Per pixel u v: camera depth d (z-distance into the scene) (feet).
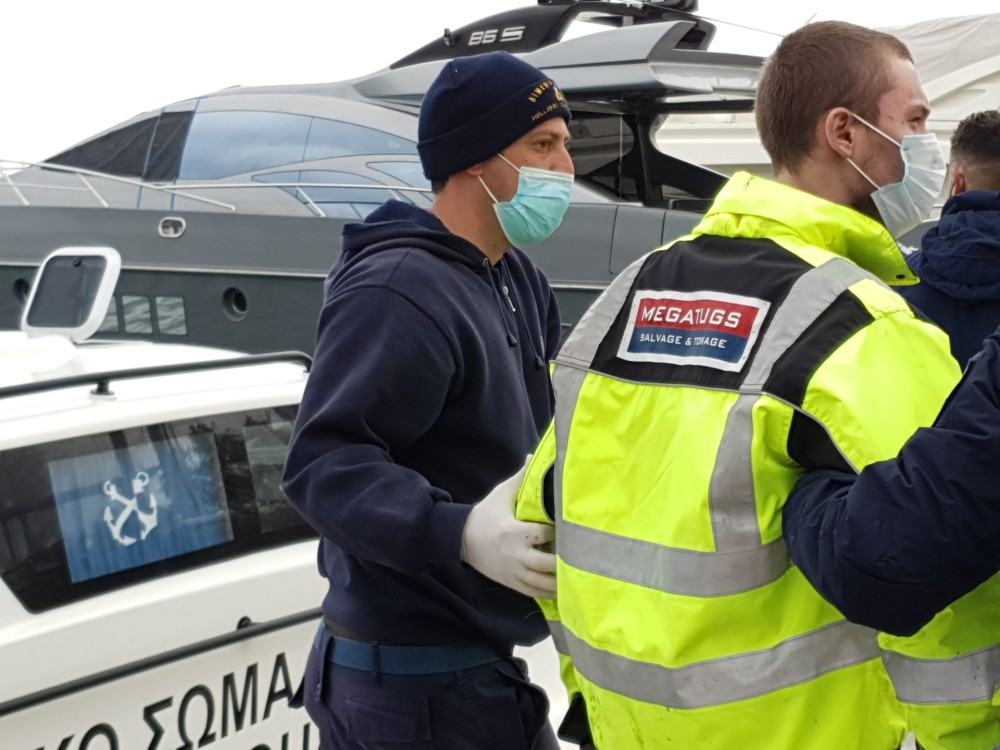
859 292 4.55
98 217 23.18
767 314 4.66
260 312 21.77
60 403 8.54
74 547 7.89
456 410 6.78
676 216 18.35
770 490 4.53
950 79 30.22
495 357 6.91
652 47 19.47
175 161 23.88
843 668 4.62
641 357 5.00
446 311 6.60
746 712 4.59
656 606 4.72
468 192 7.23
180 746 8.02
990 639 4.52
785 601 4.61
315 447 6.33
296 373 10.08
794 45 5.39
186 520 8.54
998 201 10.42
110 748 7.70
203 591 8.27
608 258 18.62
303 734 8.68
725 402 4.59
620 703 4.90
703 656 4.63
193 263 22.17
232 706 8.32
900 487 4.01
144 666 7.82
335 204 21.65
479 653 6.86
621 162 23.13
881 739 4.74
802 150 5.38
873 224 4.94
